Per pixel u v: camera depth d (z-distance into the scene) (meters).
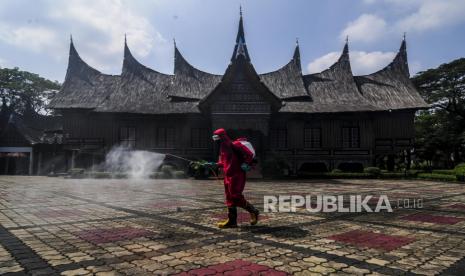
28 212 7.45
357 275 3.33
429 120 43.28
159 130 29.11
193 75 33.28
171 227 5.70
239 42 28.78
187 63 33.94
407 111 29.88
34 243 4.61
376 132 29.83
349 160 28.02
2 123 44.03
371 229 5.57
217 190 13.46
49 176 29.56
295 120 28.59
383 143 29.67
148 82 32.94
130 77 33.09
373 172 23.95
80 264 3.68
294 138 28.45
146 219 6.50
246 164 5.57
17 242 4.67
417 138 41.62
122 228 5.62
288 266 3.60
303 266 3.60
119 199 10.08
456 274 3.38
